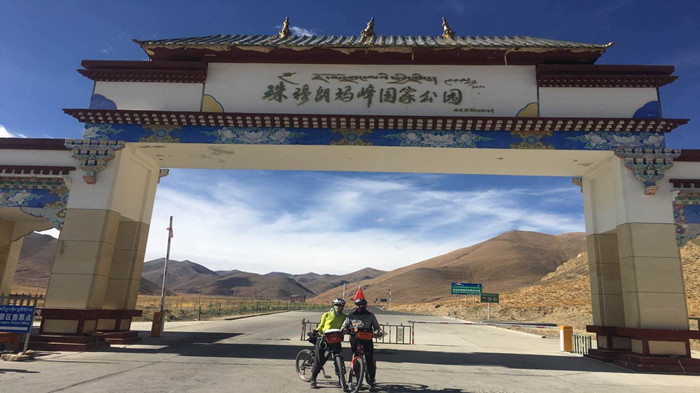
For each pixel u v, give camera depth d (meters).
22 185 12.50
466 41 14.27
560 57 12.60
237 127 12.56
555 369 10.53
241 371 8.61
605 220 12.95
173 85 12.98
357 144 12.38
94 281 11.62
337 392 6.86
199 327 20.81
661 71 12.21
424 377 8.70
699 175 11.72
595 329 12.79
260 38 14.80
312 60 13.05
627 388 8.16
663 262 11.07
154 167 14.78
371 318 7.28
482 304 54.66
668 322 10.68
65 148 12.62
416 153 12.87
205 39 14.20
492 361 11.80
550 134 12.16
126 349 11.52
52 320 11.30
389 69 12.95
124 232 13.73
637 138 11.95
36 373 7.77
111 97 12.93
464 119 12.09
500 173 14.72
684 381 9.09
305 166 14.66
